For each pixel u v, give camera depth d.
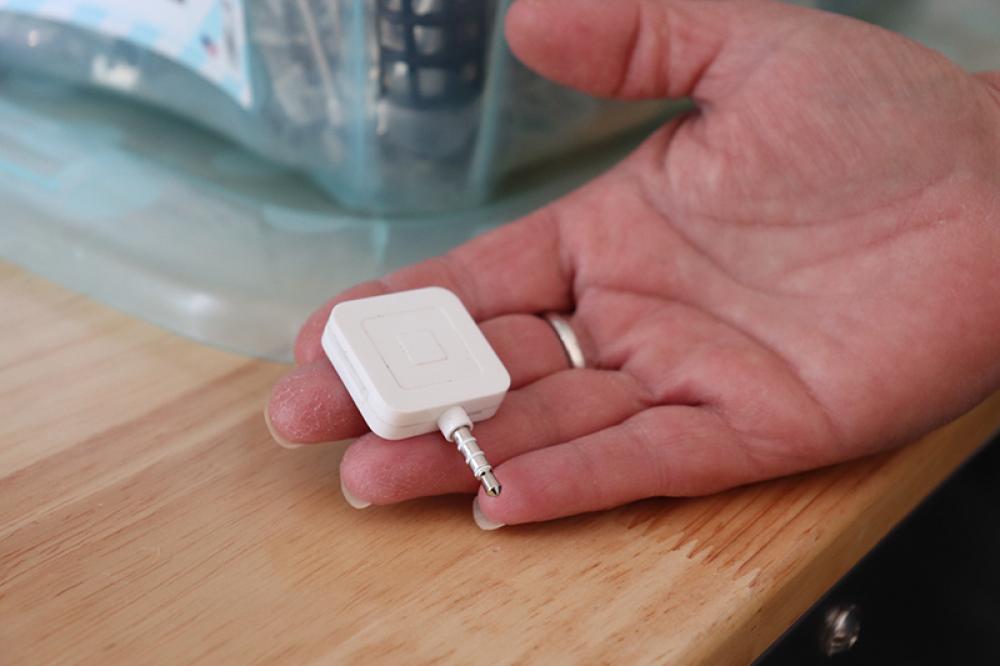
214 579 0.24
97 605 0.24
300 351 0.27
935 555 0.32
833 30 0.29
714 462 0.26
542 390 0.27
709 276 0.30
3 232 0.33
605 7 0.29
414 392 0.24
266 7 0.30
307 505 0.26
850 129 0.29
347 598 0.24
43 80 0.37
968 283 0.27
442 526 0.26
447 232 0.32
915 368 0.27
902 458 0.28
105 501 0.26
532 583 0.25
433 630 0.24
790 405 0.27
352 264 0.31
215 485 0.27
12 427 0.28
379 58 0.29
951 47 0.38
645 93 0.31
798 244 0.29
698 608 0.24
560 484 0.25
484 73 0.30
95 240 0.32
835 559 0.27
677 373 0.28
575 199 0.31
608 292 0.30
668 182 0.31
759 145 0.29
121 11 0.32
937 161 0.28
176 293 0.31
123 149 0.34
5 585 0.24
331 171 0.32
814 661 0.29
